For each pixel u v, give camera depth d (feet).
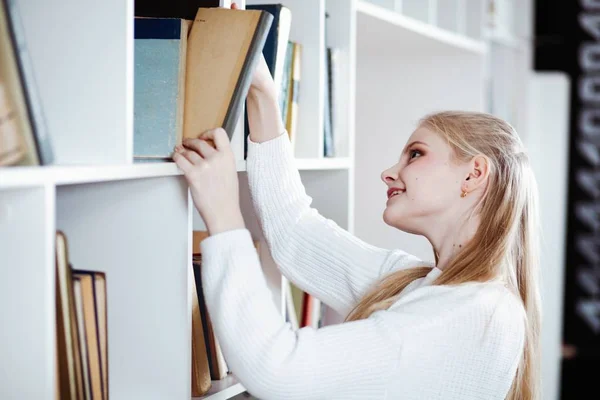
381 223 9.19
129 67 3.59
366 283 4.97
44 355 3.06
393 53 9.27
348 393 3.84
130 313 4.20
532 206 4.61
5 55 2.90
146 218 4.15
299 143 5.64
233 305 3.76
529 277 4.62
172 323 4.14
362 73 9.42
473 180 4.42
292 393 3.70
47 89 3.67
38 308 3.05
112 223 4.22
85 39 3.60
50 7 3.65
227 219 3.96
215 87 4.11
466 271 4.31
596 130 16.52
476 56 9.19
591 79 16.47
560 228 15.97
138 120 4.02
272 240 5.04
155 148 4.01
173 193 4.10
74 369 3.49
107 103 3.60
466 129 4.52
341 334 3.85
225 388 4.79
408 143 4.67
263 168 4.88
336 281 5.11
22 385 3.10
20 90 2.96
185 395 4.13
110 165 3.38
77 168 3.16
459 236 4.49
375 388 3.86
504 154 4.47
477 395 4.07
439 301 4.10
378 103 9.37
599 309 16.66
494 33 11.31
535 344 4.71
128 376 4.22
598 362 16.71
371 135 9.37
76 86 3.63
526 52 14.53
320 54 5.55
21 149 2.97
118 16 3.56
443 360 3.97
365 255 5.05
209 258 3.90
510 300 4.30
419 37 7.84
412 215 4.56
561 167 15.93
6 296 3.07
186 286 4.11
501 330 4.14
